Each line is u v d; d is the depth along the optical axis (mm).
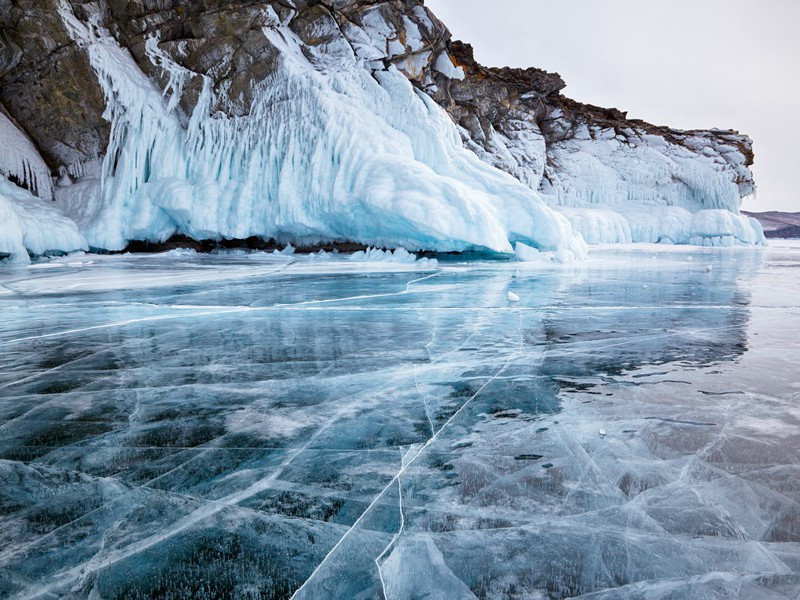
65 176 12938
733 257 13383
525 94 18203
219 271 8625
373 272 8531
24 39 11164
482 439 1965
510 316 4586
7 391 2607
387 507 1506
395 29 12297
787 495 1535
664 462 1749
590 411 2236
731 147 21000
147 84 11969
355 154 10945
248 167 11672
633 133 21031
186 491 1619
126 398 2498
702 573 1209
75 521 1465
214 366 3041
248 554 1305
